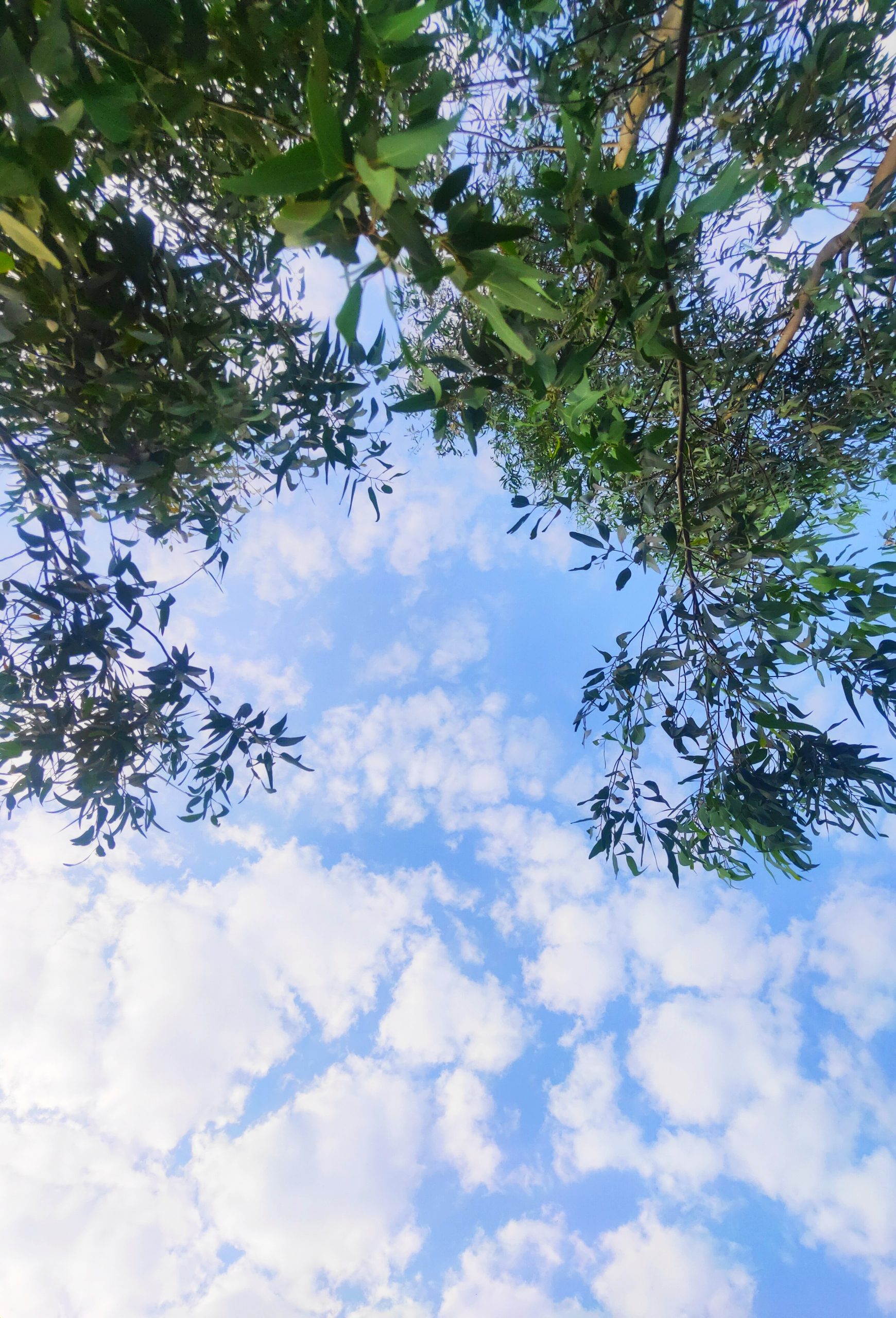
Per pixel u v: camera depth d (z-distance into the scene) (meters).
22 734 2.58
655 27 1.90
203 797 2.98
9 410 2.17
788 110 1.96
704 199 1.39
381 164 0.78
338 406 2.72
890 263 2.30
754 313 3.39
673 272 2.02
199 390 2.03
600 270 1.85
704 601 2.78
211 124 1.99
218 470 2.86
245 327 2.42
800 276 2.69
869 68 2.23
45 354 1.89
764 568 2.81
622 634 3.13
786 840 2.81
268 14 1.47
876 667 2.50
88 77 1.23
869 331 2.71
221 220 2.50
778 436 3.39
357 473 2.94
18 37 1.13
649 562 2.94
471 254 0.92
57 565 2.55
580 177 1.41
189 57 1.29
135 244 1.65
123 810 2.85
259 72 1.52
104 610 2.62
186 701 2.81
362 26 1.19
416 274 0.89
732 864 3.09
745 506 3.13
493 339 1.90
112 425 1.96
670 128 1.49
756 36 1.80
